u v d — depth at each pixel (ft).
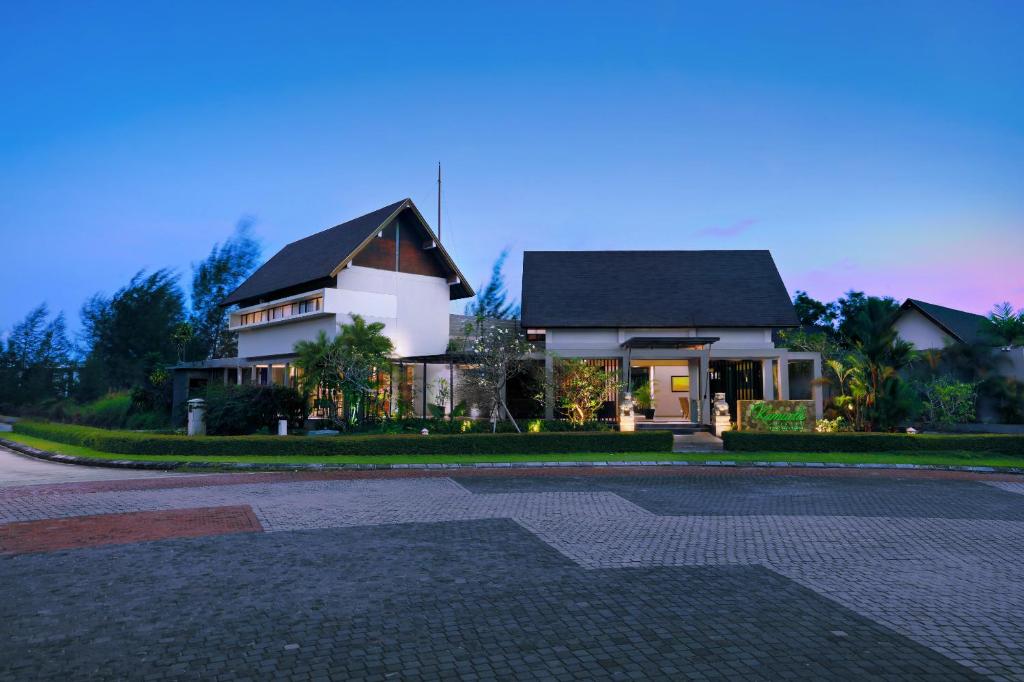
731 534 29.43
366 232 87.92
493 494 40.11
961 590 21.36
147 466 54.03
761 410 70.18
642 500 38.40
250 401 72.49
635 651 15.85
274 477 47.96
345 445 59.11
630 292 91.09
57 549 25.38
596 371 76.18
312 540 27.20
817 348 94.94
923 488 44.65
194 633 16.74
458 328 104.42
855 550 26.71
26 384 156.56
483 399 82.48
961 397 77.82
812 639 16.78
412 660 15.19
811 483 46.57
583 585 21.39
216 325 169.68
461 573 22.58
